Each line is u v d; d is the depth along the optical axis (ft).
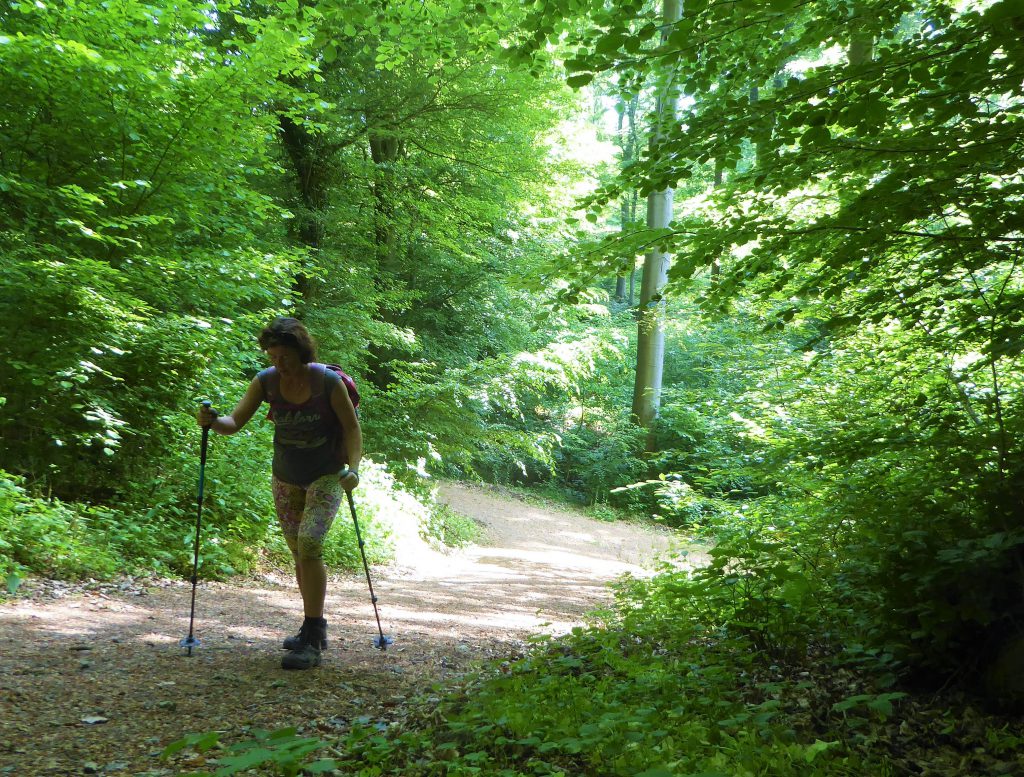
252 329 31.96
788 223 15.55
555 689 11.63
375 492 35.27
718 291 16.75
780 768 8.35
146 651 14.06
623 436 70.38
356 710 11.88
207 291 29.48
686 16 12.89
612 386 81.97
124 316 24.21
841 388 23.25
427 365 51.47
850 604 14.82
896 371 20.40
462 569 35.86
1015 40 11.91
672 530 63.36
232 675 13.08
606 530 60.23
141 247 26.14
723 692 11.51
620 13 13.65
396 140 53.01
